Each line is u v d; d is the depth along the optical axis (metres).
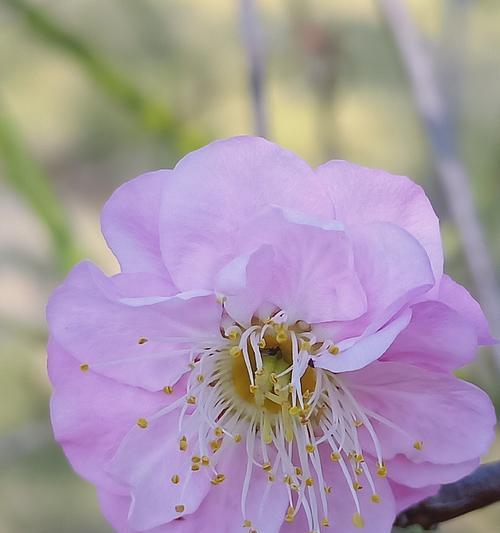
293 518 0.17
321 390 0.17
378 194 0.16
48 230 0.22
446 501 0.17
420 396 0.16
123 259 0.16
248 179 0.16
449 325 0.16
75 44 0.23
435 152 0.21
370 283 0.16
